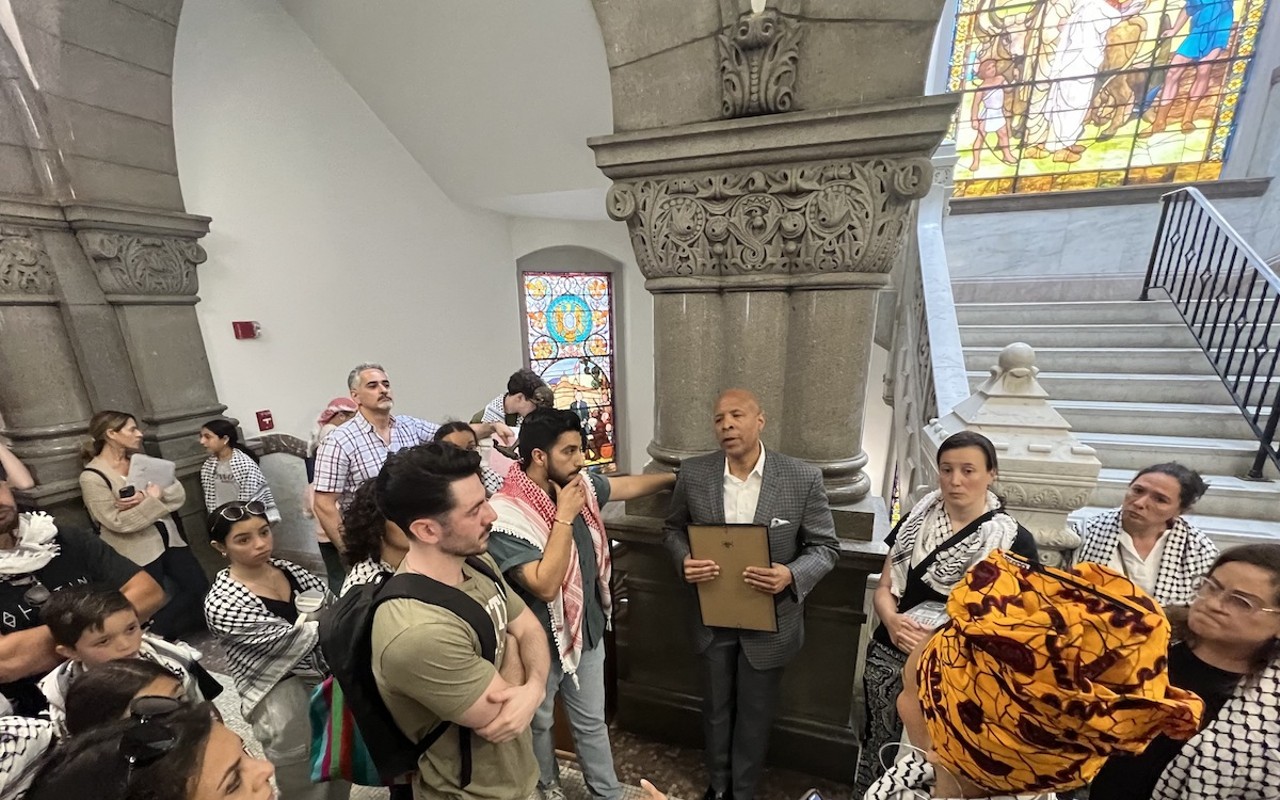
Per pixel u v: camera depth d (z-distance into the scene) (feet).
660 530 5.84
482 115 11.15
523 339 17.69
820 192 4.70
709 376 5.55
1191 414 9.00
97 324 8.54
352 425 7.24
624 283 18.80
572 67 9.32
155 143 8.73
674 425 5.74
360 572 4.15
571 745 6.24
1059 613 1.69
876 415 17.04
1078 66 14.82
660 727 6.56
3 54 7.32
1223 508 7.82
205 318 9.79
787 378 5.34
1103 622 1.63
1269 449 7.65
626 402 20.11
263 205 10.41
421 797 3.29
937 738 2.02
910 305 11.50
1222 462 8.32
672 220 5.13
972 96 15.81
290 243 10.87
